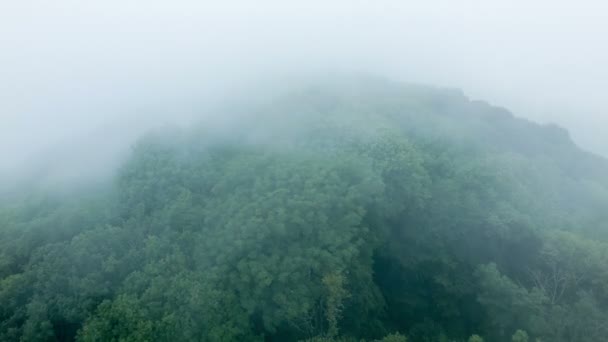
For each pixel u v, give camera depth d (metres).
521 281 44.94
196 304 33.62
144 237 44.00
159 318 33.59
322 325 39.12
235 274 37.78
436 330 47.06
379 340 38.91
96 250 41.06
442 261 49.12
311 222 40.31
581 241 41.41
